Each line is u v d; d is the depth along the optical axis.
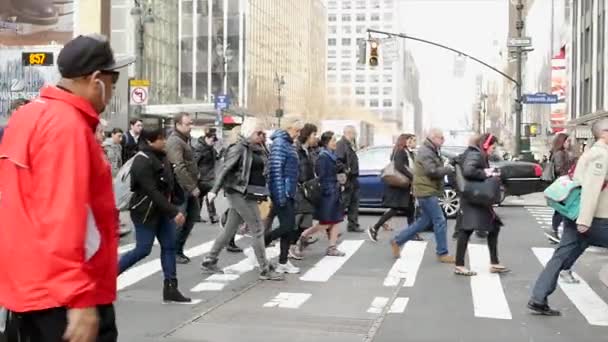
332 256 11.13
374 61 28.52
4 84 22.14
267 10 104.56
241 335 6.27
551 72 62.22
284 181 9.05
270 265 9.12
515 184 18.58
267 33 104.31
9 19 33.03
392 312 7.34
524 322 6.98
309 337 6.23
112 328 2.98
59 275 2.42
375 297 8.09
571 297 8.25
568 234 7.21
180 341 6.04
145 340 6.04
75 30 34.22
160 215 7.28
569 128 47.41
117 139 13.15
